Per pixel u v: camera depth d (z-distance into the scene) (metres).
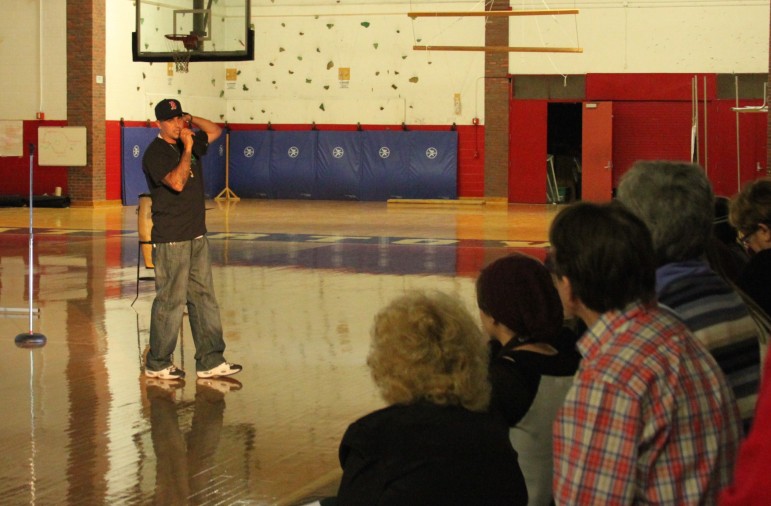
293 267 14.64
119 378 7.77
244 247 17.38
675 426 2.13
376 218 24.38
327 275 13.78
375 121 31.20
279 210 27.06
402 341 2.57
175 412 6.79
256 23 31.80
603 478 2.10
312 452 5.86
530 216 25.20
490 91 30.14
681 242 2.86
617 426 2.10
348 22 31.14
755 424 1.73
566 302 2.45
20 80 27.52
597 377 2.15
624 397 2.11
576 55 29.33
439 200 30.06
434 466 2.48
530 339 3.13
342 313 10.77
